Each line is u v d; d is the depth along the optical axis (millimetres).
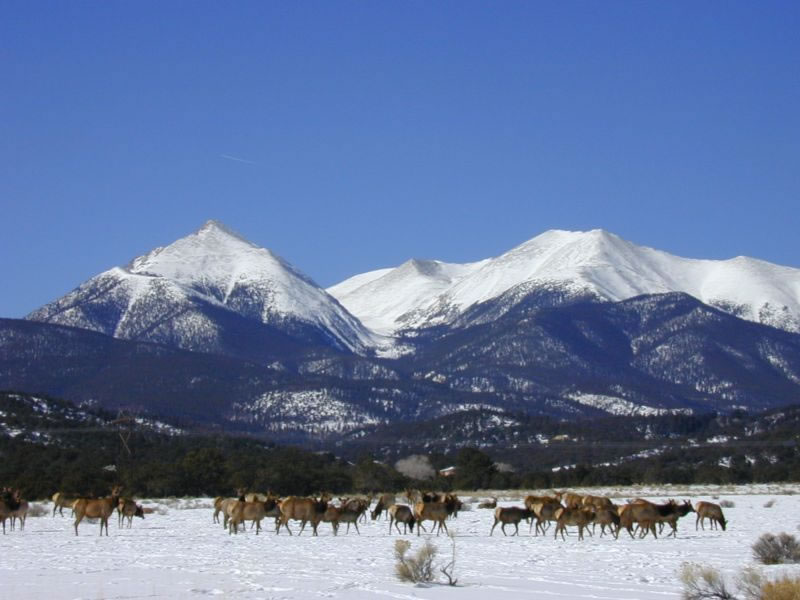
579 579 30453
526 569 33344
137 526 57250
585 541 45969
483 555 38531
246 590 27562
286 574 31562
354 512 51688
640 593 27297
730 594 25922
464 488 119125
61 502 67000
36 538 48062
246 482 104375
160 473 103750
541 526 50969
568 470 130875
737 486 117438
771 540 36750
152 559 36812
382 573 31797
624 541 46000
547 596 26656
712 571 26891
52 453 113688
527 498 51656
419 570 29844
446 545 43562
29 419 138000
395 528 54688
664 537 48406
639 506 47500
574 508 47375
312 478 106312
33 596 26094
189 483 103438
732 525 57062
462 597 26406
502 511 49469
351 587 28344
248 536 49250
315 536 49125
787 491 104625
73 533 51625
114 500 55688
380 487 110000
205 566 34156
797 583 24125
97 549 41562
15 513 52625
